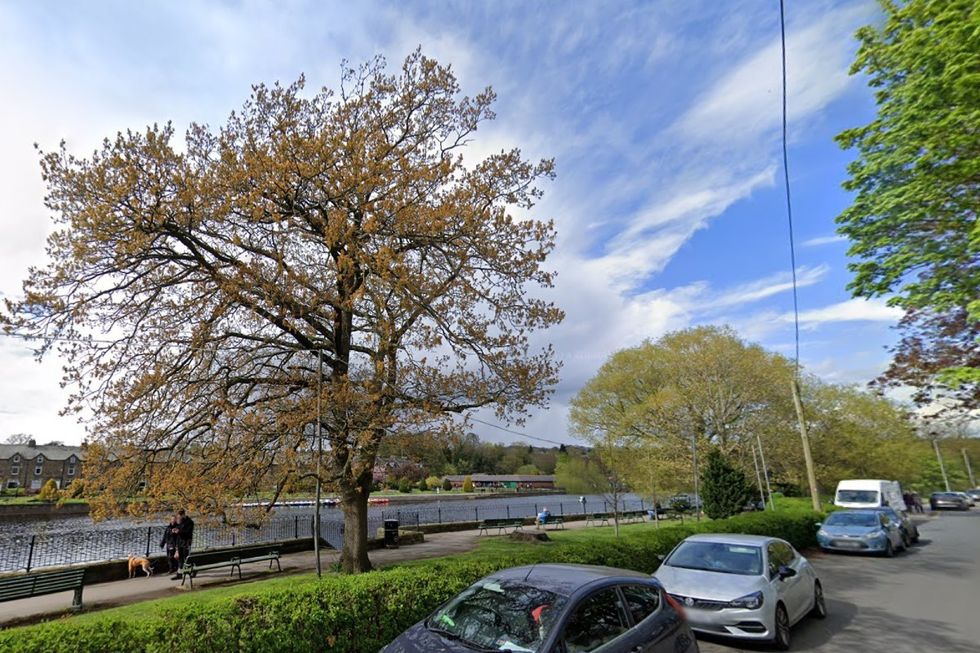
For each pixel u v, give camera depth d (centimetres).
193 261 1268
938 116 973
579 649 448
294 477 1135
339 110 1398
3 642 465
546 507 4988
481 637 468
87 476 1077
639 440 3241
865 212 1185
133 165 1105
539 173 1502
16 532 2922
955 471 7912
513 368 1317
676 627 550
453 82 1516
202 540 2114
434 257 1382
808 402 4025
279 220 1176
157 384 1098
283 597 627
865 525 1834
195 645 533
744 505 2580
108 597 1237
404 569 781
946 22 892
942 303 1095
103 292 1146
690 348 3475
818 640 835
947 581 1329
